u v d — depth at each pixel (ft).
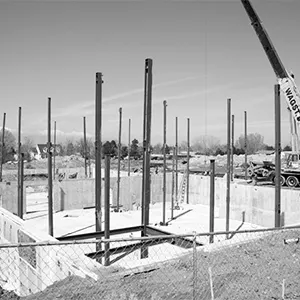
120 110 80.89
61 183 76.07
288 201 60.54
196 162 174.50
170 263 24.56
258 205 64.75
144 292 20.27
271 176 73.00
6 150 195.83
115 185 81.56
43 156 266.98
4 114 87.45
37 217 69.51
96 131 38.81
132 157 215.31
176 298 19.40
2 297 21.12
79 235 37.93
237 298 19.19
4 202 69.97
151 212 76.43
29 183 73.67
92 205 79.82
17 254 38.47
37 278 32.83
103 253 34.27
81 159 175.94
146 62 39.58
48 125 49.42
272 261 24.77
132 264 24.64
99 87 38.78
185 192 87.81
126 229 40.37
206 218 70.44
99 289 20.90
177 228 61.82
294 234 31.30
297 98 46.50
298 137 48.39
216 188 74.95
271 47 45.83
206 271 22.71
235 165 149.89
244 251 26.91
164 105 66.03
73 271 25.13
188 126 85.81
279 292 19.88
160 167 146.72
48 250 30.81
